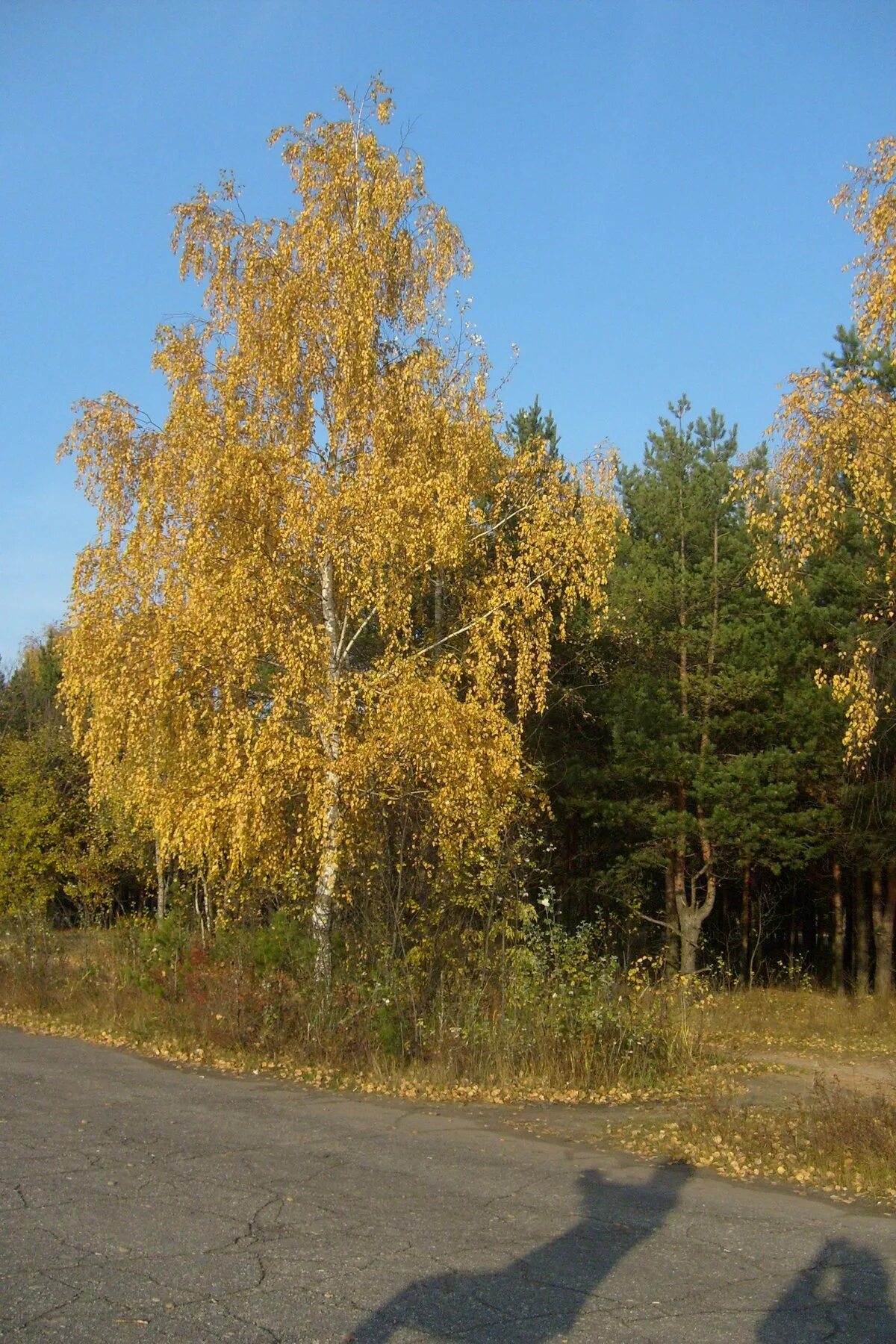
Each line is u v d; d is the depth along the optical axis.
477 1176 7.99
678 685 24.62
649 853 24.77
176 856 17.58
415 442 15.61
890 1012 21.22
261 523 14.80
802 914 37.66
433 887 14.08
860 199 14.44
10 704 45.69
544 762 23.23
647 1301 5.50
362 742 14.27
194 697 14.75
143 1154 8.23
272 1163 8.12
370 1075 12.15
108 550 15.18
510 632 15.96
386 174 16.50
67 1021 16.02
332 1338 4.82
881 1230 7.04
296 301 15.66
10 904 28.50
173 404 15.66
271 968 14.19
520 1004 13.24
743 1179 8.36
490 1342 4.87
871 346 14.74
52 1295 5.22
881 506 15.20
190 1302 5.19
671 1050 13.43
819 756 23.53
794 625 23.58
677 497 25.42
